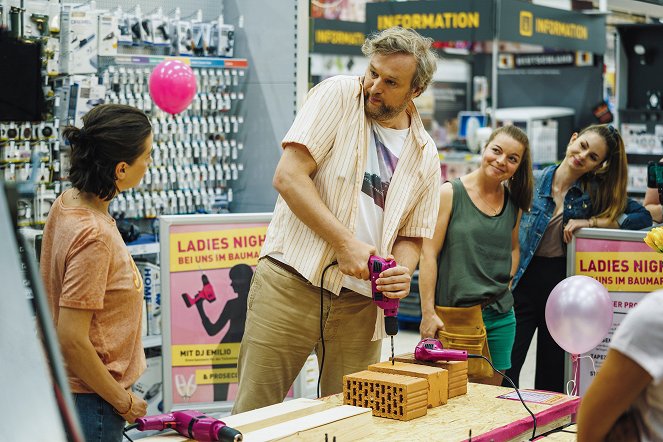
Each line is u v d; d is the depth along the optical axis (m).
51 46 3.88
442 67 8.66
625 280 3.74
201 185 4.47
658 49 6.78
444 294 3.53
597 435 1.58
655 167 4.19
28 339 0.88
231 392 3.93
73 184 2.19
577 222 3.82
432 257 3.52
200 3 4.60
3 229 0.91
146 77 4.25
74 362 2.12
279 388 2.83
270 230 2.83
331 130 2.60
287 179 2.58
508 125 3.60
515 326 3.81
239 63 4.34
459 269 3.50
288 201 2.58
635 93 6.91
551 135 7.70
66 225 2.15
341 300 2.72
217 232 3.87
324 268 2.66
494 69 6.21
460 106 8.91
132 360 2.30
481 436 2.03
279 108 4.31
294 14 4.20
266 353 2.78
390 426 2.14
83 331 2.12
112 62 4.08
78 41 3.91
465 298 3.48
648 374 1.50
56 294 2.19
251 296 2.85
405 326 7.29
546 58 8.09
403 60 2.50
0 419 0.84
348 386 2.28
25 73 1.69
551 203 3.90
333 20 7.83
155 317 4.23
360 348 2.80
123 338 2.24
